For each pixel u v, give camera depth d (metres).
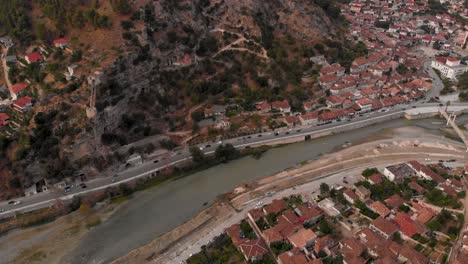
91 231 119.62
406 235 110.69
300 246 107.19
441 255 105.31
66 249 113.50
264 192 133.38
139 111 156.62
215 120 166.12
